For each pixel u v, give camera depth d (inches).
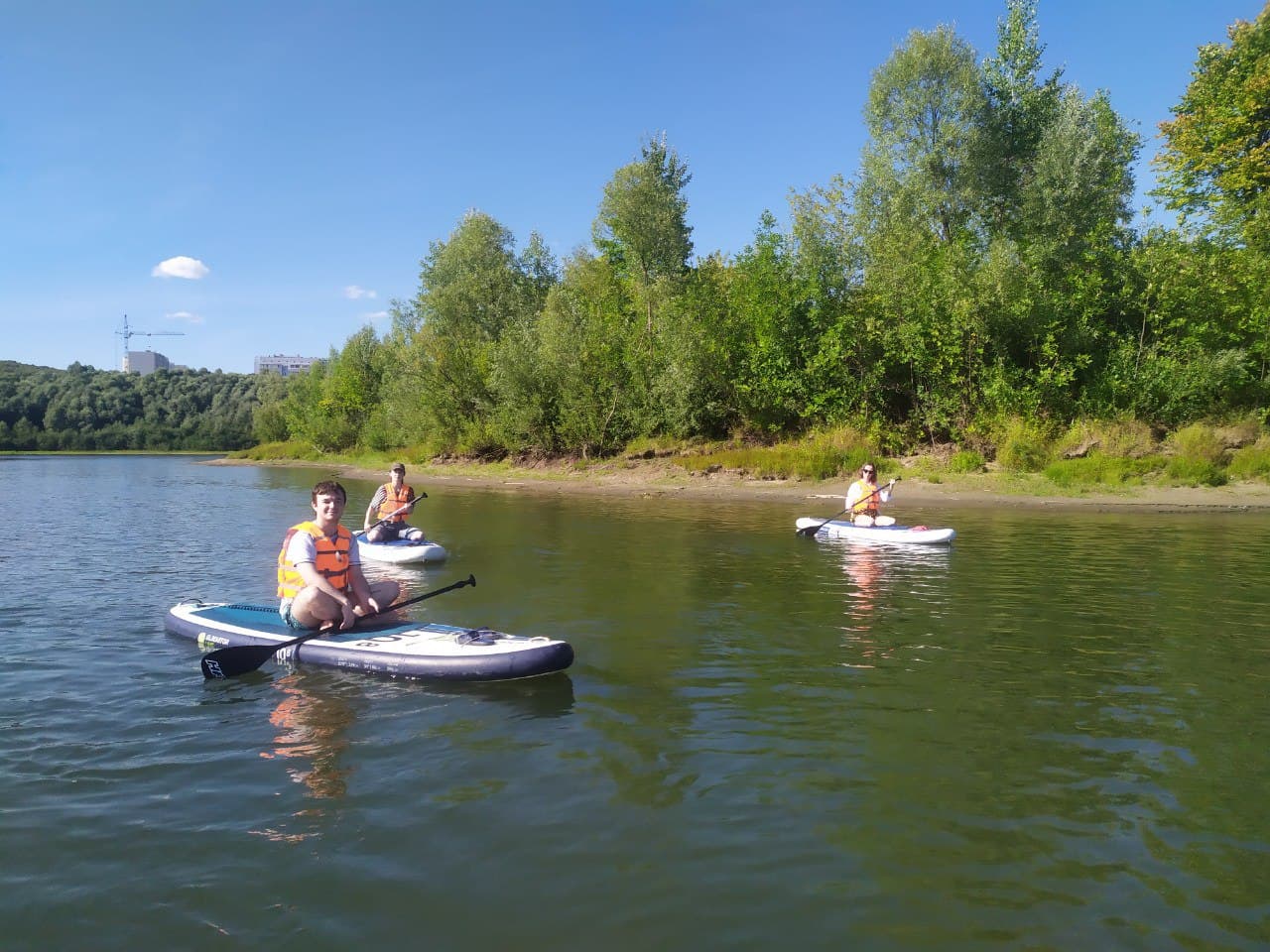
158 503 773.9
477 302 1470.2
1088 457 796.0
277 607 281.3
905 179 1047.0
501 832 136.1
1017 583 350.3
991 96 1054.4
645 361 1119.6
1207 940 108.1
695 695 203.2
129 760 164.4
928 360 911.0
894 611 296.5
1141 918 113.0
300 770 159.9
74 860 127.6
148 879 122.5
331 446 1945.1
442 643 224.8
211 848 131.0
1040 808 144.4
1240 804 145.9
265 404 2637.8
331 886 120.6
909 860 128.1
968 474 816.9
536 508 702.5
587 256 1407.5
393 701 199.0
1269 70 857.5
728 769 160.6
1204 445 786.2
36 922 112.0
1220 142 916.0
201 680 214.4
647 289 1169.4
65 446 2903.5
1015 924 111.6
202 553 438.9
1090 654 239.0
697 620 282.0
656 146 1257.4
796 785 153.2
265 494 897.5
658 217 1216.8
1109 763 163.3
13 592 331.6
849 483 843.4
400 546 411.5
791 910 114.7
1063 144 935.7
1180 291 882.8
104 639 256.4
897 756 166.9
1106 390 867.4
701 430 1076.5
